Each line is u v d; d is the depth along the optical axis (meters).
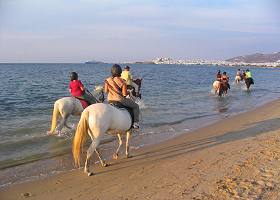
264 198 4.48
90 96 8.83
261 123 9.81
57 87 23.47
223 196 4.57
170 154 6.89
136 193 4.86
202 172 5.59
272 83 32.03
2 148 7.32
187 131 9.20
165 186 5.07
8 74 43.84
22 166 6.22
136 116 6.40
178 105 14.60
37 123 9.99
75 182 5.41
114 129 6.04
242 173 5.43
